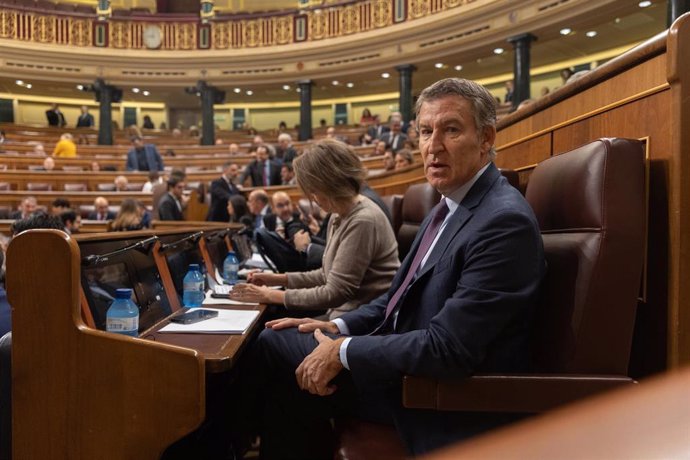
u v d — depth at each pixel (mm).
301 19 12391
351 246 1753
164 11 14734
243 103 16391
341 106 15570
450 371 1049
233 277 2459
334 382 1258
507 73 12734
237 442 1690
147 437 1080
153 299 1569
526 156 1916
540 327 1185
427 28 10594
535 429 137
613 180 1051
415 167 3814
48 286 1085
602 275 1035
